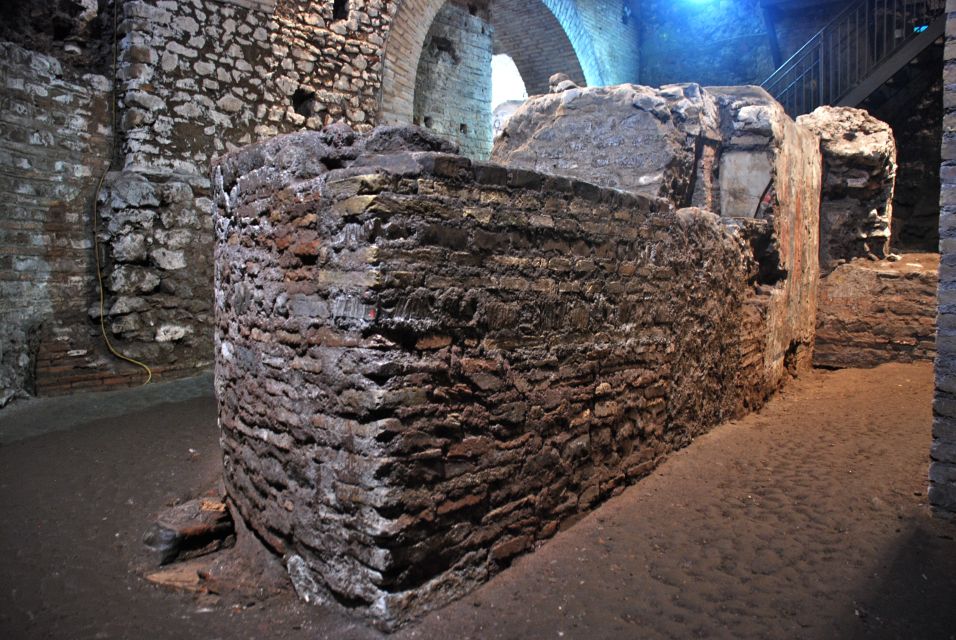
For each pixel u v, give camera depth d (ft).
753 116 16.51
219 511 10.28
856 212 22.13
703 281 13.09
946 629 7.25
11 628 7.89
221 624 7.86
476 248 8.00
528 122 17.83
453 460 7.82
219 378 10.89
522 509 8.70
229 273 10.14
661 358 11.68
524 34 43.11
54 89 18.76
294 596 8.27
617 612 7.63
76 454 13.57
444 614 7.52
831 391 17.67
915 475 11.15
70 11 20.15
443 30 35.01
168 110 21.09
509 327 8.46
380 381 7.20
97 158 19.97
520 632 7.27
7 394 16.88
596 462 10.08
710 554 8.83
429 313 7.53
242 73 23.13
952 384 9.37
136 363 19.63
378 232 7.15
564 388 9.34
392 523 7.20
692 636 7.21
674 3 47.11
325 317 7.73
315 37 25.35
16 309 17.71
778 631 7.27
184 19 21.43
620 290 10.47
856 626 7.34
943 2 31.76
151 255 20.03
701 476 11.32
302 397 8.11
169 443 14.23
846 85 33.24
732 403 14.61
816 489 10.73
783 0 37.73
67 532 10.35
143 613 8.18
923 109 30.37
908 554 8.71
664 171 15.51
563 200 9.22
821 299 21.42
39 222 18.31
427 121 34.63
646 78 48.73
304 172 8.18
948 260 9.30
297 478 8.27
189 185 20.98
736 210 16.80
